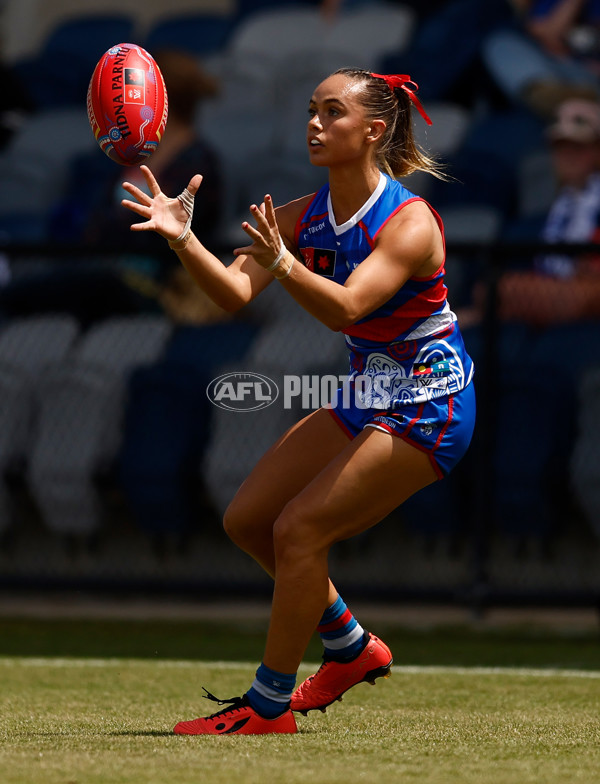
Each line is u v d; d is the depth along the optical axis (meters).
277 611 10.09
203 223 23.55
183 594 20.62
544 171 26.22
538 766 8.84
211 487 20.47
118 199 23.64
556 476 19.50
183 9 37.94
